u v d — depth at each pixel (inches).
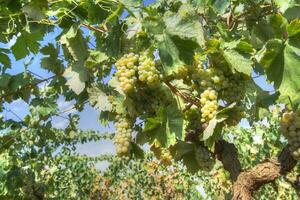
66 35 59.1
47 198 141.4
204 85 52.7
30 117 96.4
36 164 136.9
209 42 52.7
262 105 61.7
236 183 61.9
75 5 59.2
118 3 53.4
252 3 73.4
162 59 49.7
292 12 59.6
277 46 50.4
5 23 65.2
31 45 71.4
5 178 109.7
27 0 61.1
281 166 59.0
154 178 222.4
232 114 53.1
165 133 53.6
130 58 52.0
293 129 54.1
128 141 56.3
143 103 55.1
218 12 64.9
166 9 77.1
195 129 62.8
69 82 61.8
